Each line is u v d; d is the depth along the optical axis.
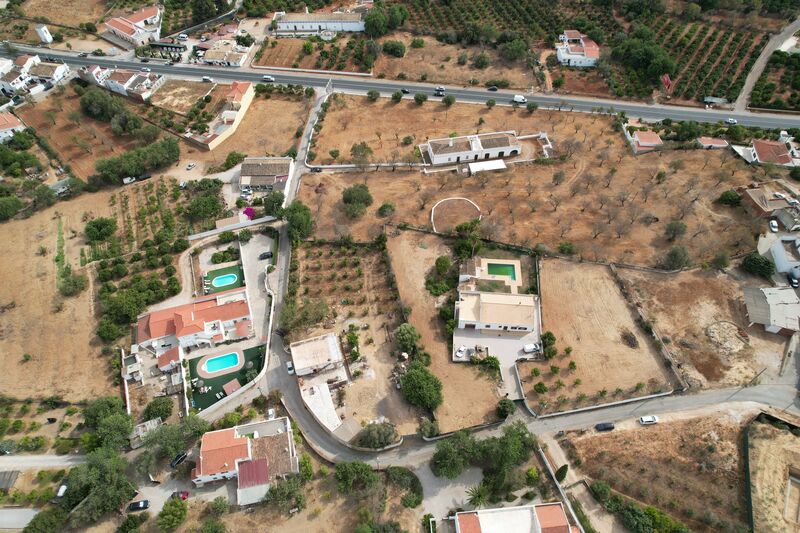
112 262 135.88
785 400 107.56
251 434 104.31
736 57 192.00
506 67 196.75
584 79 190.88
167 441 98.25
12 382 113.94
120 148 169.25
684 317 120.88
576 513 94.19
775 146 155.38
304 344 115.19
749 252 132.75
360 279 131.50
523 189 152.12
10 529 94.00
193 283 132.88
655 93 184.50
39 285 131.38
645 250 134.62
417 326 121.62
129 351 119.62
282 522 94.75
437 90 186.62
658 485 96.75
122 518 95.62
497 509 91.94
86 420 105.00
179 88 191.12
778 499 94.06
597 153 162.50
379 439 100.38
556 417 107.31
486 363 113.94
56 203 151.62
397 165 161.12
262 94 188.75
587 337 118.12
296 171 160.88
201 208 145.00
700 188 149.62
